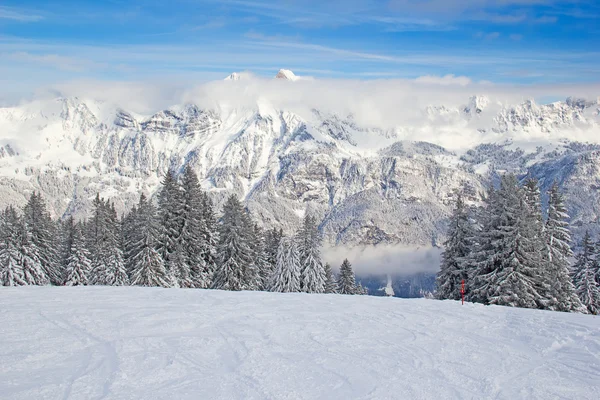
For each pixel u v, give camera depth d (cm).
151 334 1277
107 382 918
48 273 6150
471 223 3903
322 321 1513
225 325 1416
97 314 1493
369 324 1493
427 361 1120
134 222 5584
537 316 1688
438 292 3959
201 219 5428
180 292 2081
